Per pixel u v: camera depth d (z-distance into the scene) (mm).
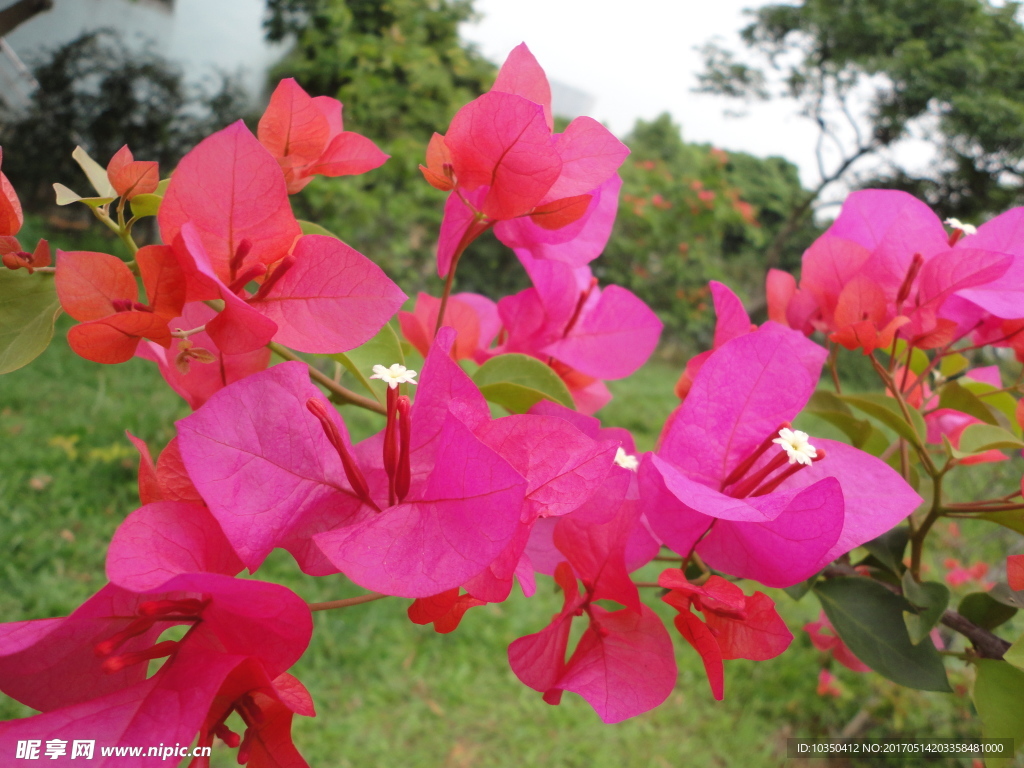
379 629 839
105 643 127
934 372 279
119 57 1514
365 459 154
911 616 198
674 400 1740
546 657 159
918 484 230
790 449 168
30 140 1499
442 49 1605
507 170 169
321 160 195
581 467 144
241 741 132
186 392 186
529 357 211
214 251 148
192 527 137
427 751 708
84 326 144
